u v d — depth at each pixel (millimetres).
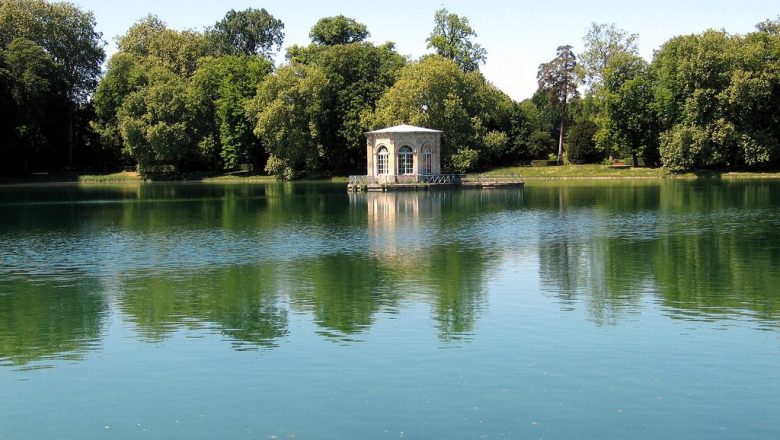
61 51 134625
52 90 126438
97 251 44719
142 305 30516
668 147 114250
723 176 112125
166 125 126562
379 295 31625
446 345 24297
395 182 102375
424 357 23109
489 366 22203
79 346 25047
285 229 54688
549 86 142625
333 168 133000
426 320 27438
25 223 60531
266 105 123250
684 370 21688
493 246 44750
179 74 146000
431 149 106312
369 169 107250
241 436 17953
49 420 19094
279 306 29984
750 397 19703
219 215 66125
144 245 47000
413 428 18156
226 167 135625
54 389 21156
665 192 86188
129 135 126000
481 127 122062
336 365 22547
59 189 109938
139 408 19703
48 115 127500
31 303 31125
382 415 18906
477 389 20453
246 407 19594
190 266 39219
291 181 126875
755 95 106188
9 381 21844
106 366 22969
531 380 21047
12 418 19266
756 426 18047
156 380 21656
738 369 21719
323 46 146375
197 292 32750
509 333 25562
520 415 18781
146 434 18203
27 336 26266
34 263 40688
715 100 110438
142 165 129000
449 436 17703
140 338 25859
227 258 41656
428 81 116562
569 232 50719
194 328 26969
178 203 80875
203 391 20734
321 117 126562
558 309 28828
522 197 84125
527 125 139500
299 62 146000
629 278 34469
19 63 122625
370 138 106562
